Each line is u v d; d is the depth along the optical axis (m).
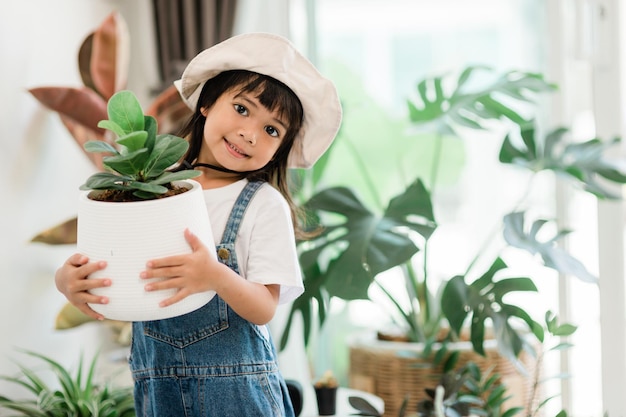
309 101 1.31
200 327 1.27
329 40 2.81
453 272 2.79
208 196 1.31
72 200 2.23
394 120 2.83
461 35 2.72
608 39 2.12
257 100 1.26
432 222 2.05
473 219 2.78
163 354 1.29
